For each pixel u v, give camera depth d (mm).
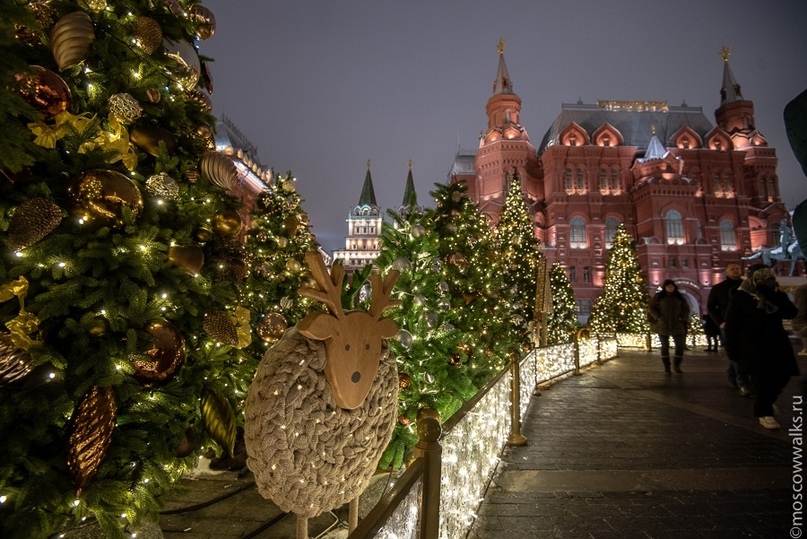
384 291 2260
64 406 2002
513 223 15430
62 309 2117
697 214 49625
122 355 2279
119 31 2645
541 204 53406
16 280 2086
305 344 1929
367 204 82000
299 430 1879
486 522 3334
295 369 1876
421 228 5051
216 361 3029
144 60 2752
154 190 2566
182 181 3055
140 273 2371
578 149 51969
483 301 7438
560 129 57500
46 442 2068
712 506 3570
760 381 5879
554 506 3605
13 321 2008
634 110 59656
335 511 3576
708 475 4227
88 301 2172
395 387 2350
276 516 3494
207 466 4578
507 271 12367
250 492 3975
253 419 1865
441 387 4816
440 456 2064
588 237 49750
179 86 3164
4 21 1538
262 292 7867
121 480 2268
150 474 2344
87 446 1980
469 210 7883
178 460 2732
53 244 2135
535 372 8695
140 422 2428
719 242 49062
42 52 2328
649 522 3316
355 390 2055
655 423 6312
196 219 2971
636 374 11797
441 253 7094
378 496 3799
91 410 2018
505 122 58000
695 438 5496
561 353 11203
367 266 3783
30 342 2006
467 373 5941
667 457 4793
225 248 3209
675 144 54625
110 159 2430
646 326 25078
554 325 17750
